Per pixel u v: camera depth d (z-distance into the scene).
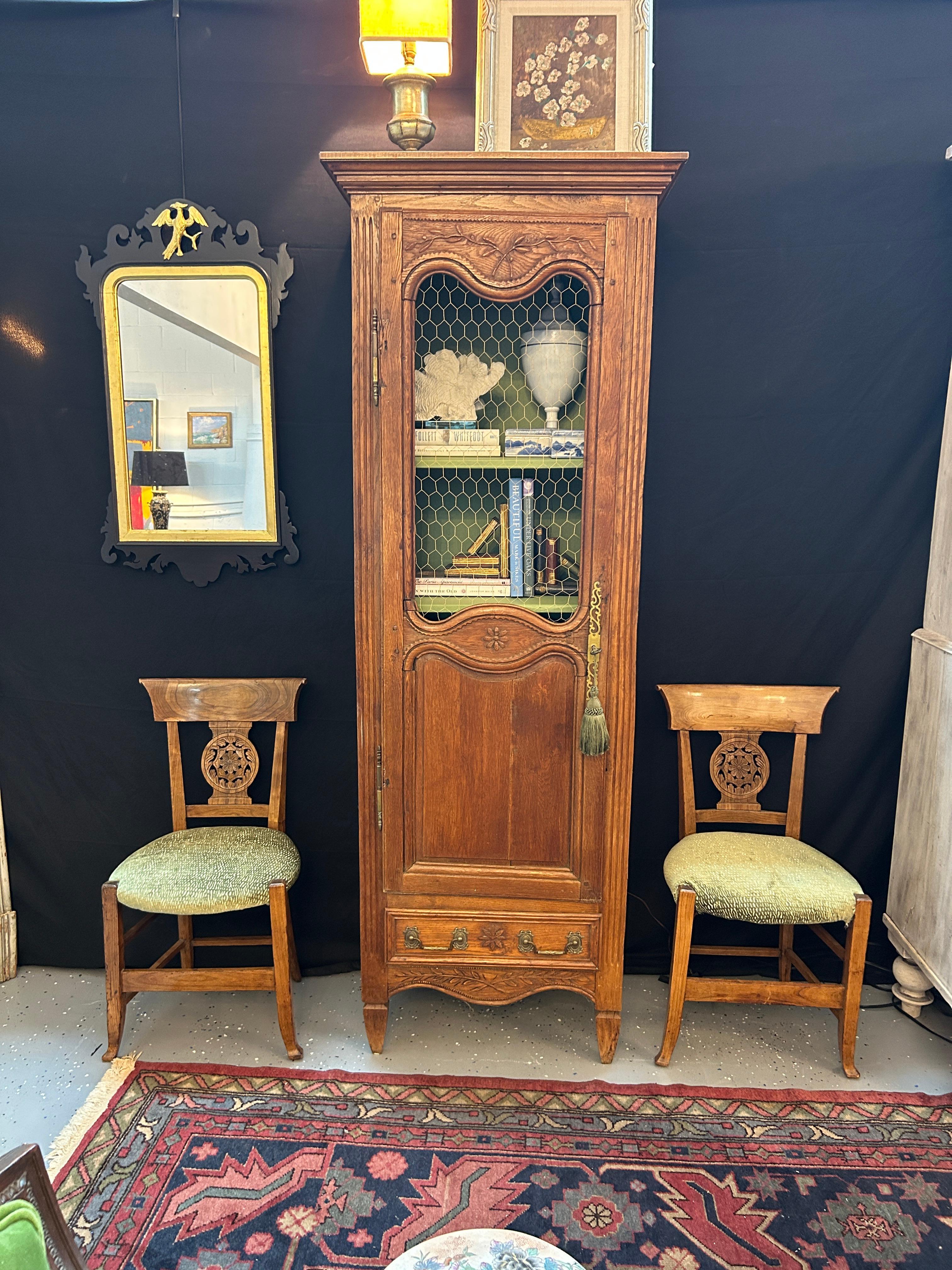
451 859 1.92
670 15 2.00
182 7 2.01
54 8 2.02
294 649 2.27
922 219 2.04
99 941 2.40
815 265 2.07
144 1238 1.49
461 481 1.98
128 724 2.31
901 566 2.18
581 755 1.85
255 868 1.96
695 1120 1.78
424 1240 1.48
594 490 1.76
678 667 2.26
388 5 1.67
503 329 1.92
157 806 2.35
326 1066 1.95
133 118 2.06
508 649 1.83
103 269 2.08
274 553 2.21
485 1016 2.15
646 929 2.36
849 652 2.23
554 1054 2.00
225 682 2.19
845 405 2.12
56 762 2.34
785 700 2.14
